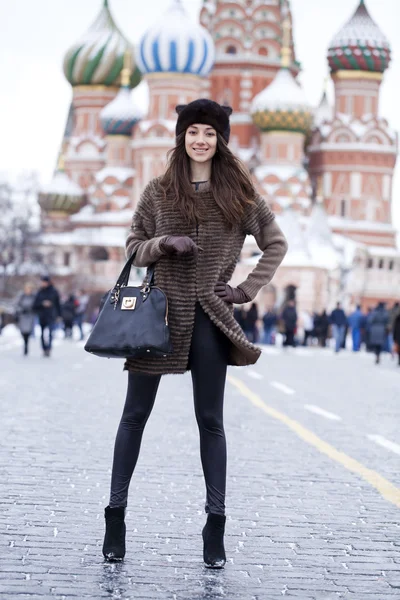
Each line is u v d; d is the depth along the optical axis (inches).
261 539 328.2
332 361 1605.6
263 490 410.3
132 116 4618.6
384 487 420.8
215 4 4507.9
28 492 387.2
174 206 300.7
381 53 4554.6
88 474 431.8
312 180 4569.4
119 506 296.7
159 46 4261.8
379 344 1541.6
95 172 4854.8
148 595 265.4
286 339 2048.5
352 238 4471.0
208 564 292.4
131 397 301.0
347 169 4505.4
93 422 616.1
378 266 4515.3
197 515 359.6
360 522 355.9
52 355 1406.3
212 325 297.6
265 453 511.5
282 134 4313.5
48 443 518.3
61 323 2834.6
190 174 307.4
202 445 299.0
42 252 4581.7
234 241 302.7
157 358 295.9
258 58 4468.5
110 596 263.0
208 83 4483.3
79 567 288.2
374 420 686.5
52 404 717.3
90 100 4891.7
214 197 301.1
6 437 533.3
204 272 296.8
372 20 4618.6
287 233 3587.6
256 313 2289.6
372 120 4522.6
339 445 550.3
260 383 1010.7
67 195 4803.2
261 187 4254.4
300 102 4291.3
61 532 326.6
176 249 288.7
